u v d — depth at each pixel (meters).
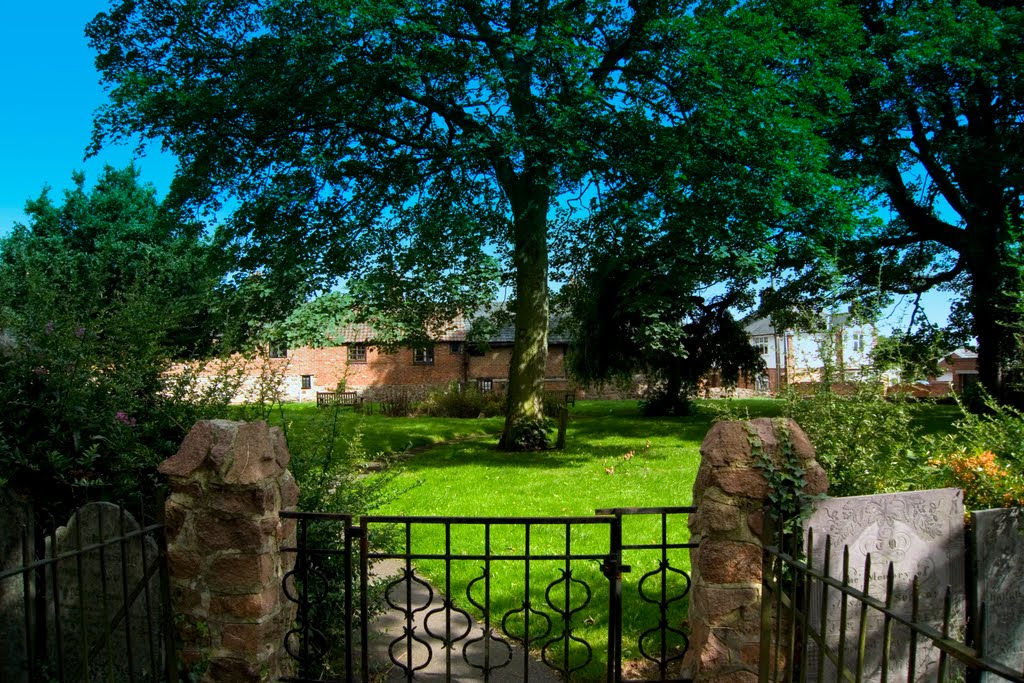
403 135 14.63
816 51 13.32
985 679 3.46
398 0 11.73
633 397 36.09
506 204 14.31
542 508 8.91
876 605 2.00
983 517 3.54
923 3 15.60
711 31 11.93
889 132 16.30
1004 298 16.81
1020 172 14.83
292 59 12.09
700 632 3.22
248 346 5.18
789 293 18.98
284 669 3.54
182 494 3.28
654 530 7.34
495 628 4.65
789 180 12.59
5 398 3.72
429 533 7.36
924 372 4.73
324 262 14.11
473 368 35.91
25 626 3.05
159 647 3.29
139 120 12.99
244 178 14.12
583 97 12.03
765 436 3.22
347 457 4.77
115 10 13.21
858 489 4.05
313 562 3.61
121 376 4.18
